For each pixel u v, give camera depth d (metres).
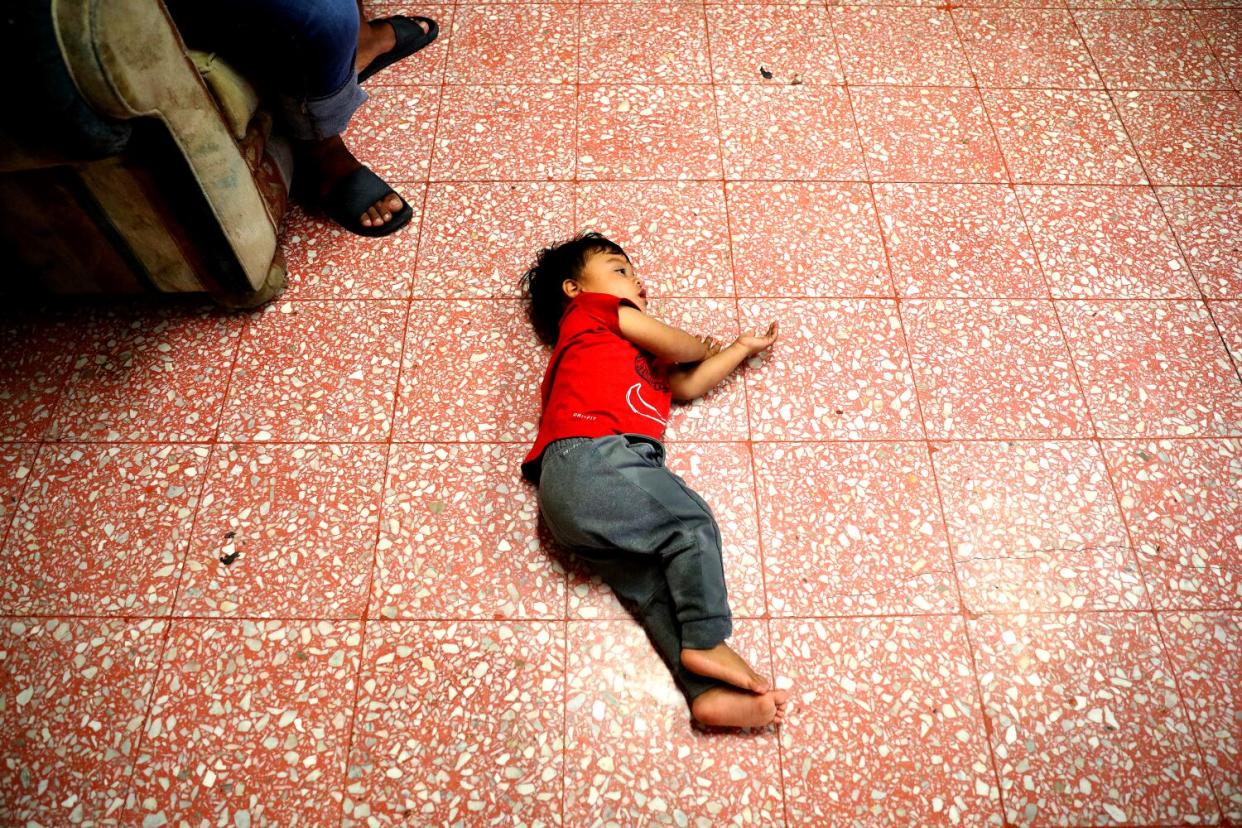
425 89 2.00
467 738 1.29
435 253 1.75
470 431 1.55
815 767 1.28
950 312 1.71
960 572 1.44
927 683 1.34
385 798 1.25
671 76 2.04
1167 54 2.14
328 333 1.65
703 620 1.25
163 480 1.49
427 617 1.38
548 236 1.78
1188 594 1.43
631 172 1.88
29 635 1.36
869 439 1.55
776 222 1.81
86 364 1.60
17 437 1.53
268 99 1.58
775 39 2.12
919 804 1.26
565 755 1.28
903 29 2.15
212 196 1.41
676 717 1.31
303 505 1.47
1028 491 1.52
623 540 1.29
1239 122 2.02
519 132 1.93
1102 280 1.77
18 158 1.22
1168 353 1.68
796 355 1.64
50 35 1.06
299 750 1.28
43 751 1.27
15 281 1.55
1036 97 2.05
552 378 1.46
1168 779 1.28
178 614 1.37
